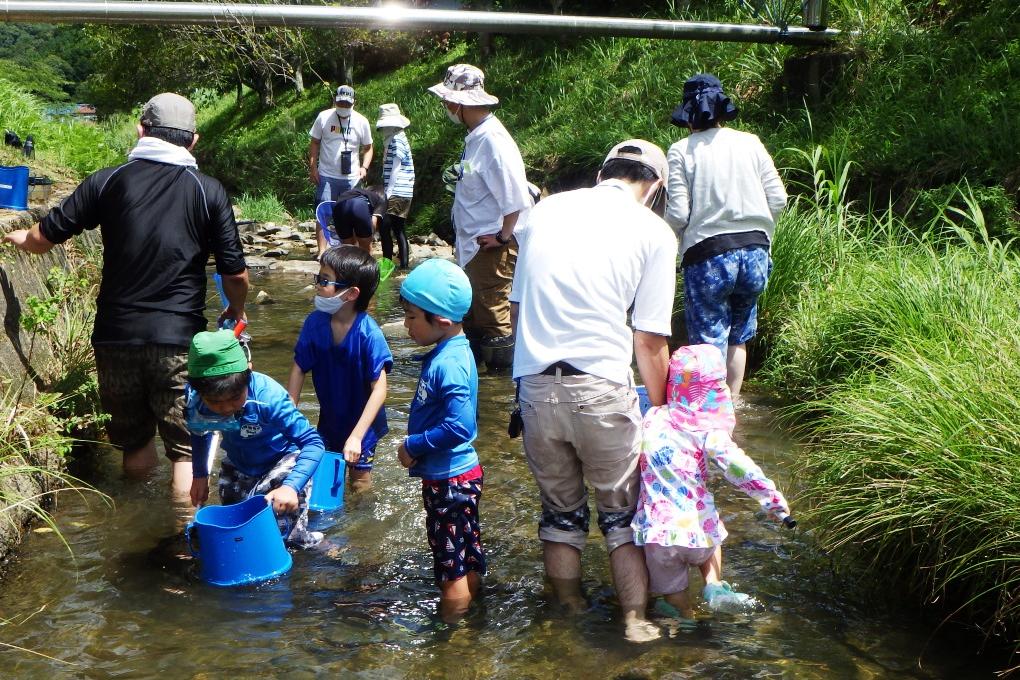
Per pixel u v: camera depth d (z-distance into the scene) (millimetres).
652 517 3271
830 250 6805
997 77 8602
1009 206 6996
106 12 8023
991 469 3270
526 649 3119
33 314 4723
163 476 4590
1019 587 3125
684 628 3248
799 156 9000
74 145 14016
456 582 3375
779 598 3465
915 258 6082
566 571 3473
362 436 4008
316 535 3924
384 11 8883
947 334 4785
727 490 4480
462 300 3412
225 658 3047
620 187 3531
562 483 3436
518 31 9344
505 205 6242
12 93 13969
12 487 3883
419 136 16359
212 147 22766
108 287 4273
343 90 10672
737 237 5352
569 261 3309
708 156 5340
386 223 10242
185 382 4293
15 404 4270
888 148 8297
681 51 13133
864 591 3520
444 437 3301
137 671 2963
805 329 5934
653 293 3348
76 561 3715
